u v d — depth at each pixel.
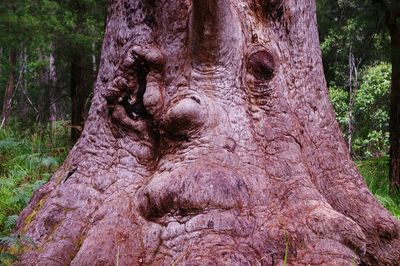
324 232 3.12
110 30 3.81
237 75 3.53
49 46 13.68
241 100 3.51
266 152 3.46
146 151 3.58
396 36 9.18
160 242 3.14
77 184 3.58
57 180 3.78
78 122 13.66
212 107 3.41
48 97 14.63
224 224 3.07
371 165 11.06
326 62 16.73
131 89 3.61
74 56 13.62
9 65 19.38
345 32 12.38
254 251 3.02
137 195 3.40
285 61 3.82
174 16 3.56
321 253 3.04
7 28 11.79
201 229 3.06
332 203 3.82
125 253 3.17
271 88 3.62
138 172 3.55
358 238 3.14
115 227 3.30
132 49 3.61
